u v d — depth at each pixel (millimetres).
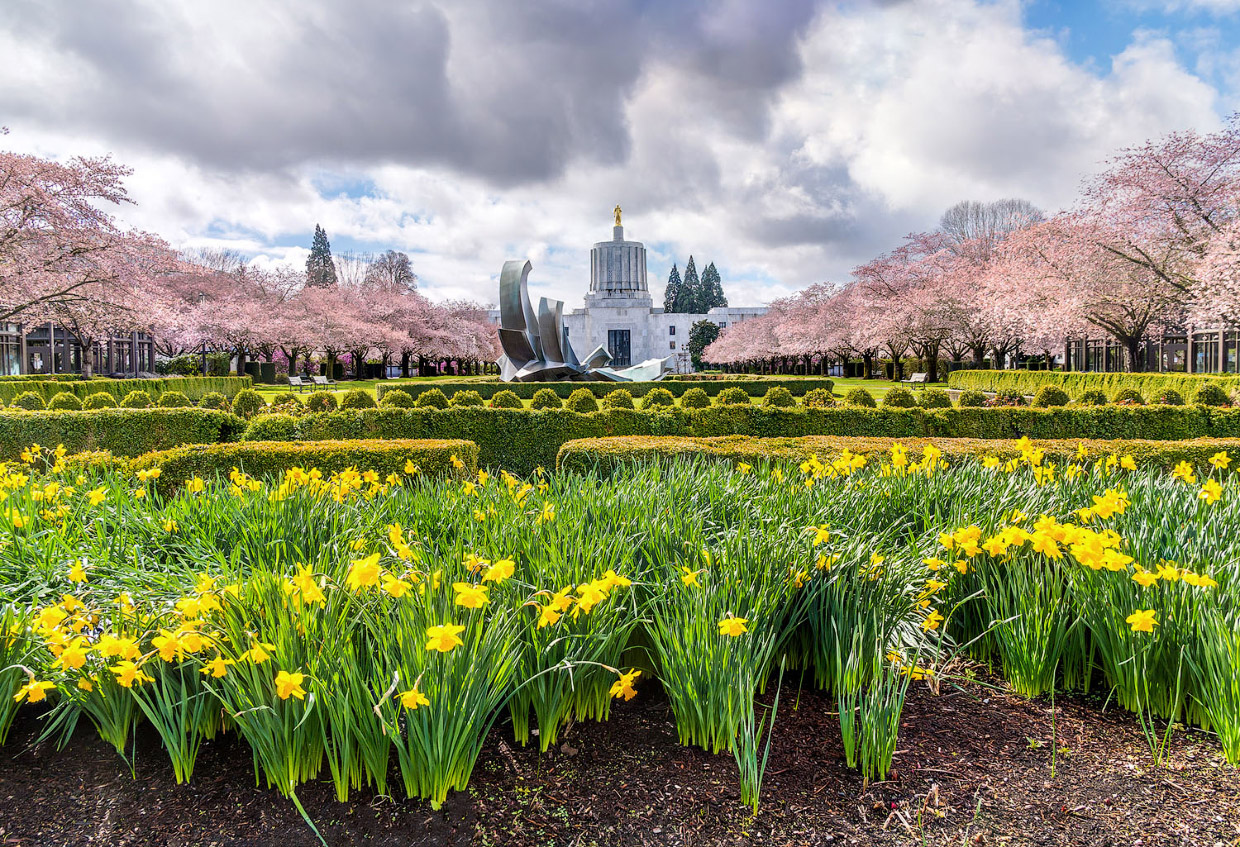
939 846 1929
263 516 3332
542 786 2186
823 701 2689
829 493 3799
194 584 2576
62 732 2471
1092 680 2842
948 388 31328
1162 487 3824
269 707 1996
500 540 2926
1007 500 3570
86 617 2408
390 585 2072
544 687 2285
